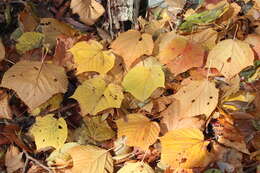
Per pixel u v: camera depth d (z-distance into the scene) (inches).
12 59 42.9
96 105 38.2
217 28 43.3
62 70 39.8
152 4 46.4
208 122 38.4
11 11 45.6
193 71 40.7
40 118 38.8
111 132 39.1
